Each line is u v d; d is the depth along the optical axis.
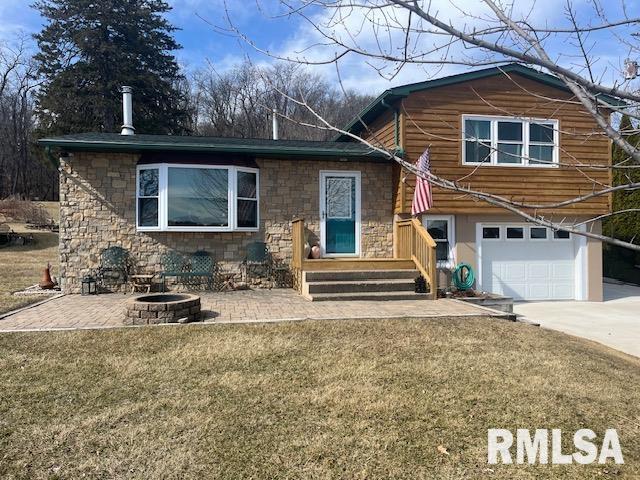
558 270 13.32
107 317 8.00
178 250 11.56
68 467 3.55
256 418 4.30
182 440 3.92
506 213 12.63
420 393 4.88
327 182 12.48
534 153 12.41
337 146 12.58
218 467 3.56
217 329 7.09
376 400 4.70
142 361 5.71
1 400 4.65
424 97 11.95
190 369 5.48
